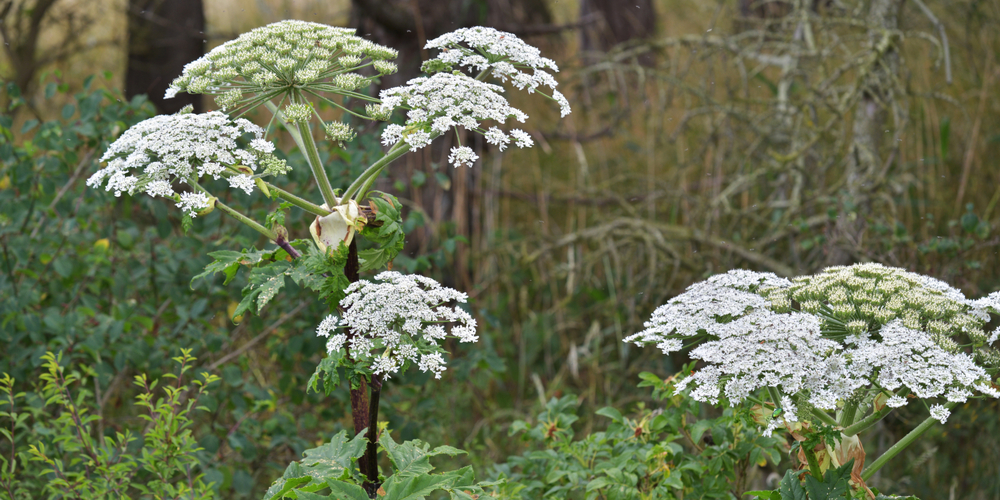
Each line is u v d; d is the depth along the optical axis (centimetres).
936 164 470
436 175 390
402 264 360
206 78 181
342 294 169
